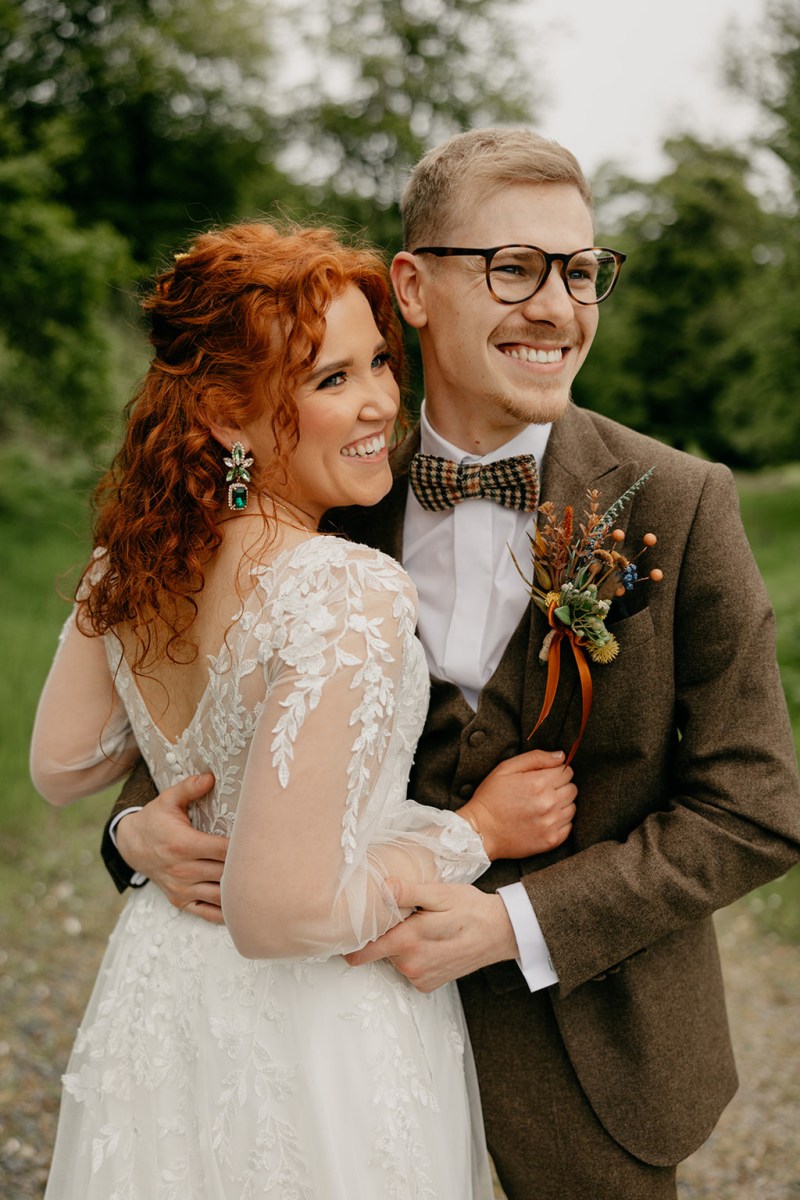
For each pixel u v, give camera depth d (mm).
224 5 17266
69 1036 3193
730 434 23500
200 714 1524
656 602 1603
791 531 15242
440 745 1774
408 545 1858
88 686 1745
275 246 1515
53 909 4008
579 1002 1706
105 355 11820
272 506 1542
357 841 1385
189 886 1564
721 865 1560
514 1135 1751
